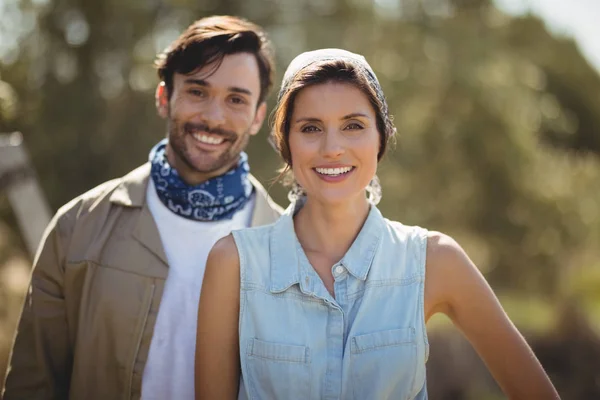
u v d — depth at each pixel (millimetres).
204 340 1822
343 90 1749
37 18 6828
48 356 2332
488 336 1842
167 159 2451
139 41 6934
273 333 1779
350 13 7391
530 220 9000
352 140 1764
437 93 8016
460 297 1854
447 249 1860
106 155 6840
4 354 4270
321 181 1782
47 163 6758
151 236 2301
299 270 1821
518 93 8539
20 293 4871
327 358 1765
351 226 1877
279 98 1852
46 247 2332
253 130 2562
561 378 6086
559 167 9664
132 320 2234
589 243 9711
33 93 6781
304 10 7180
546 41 10664
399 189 7426
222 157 2379
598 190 9867
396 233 1909
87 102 6781
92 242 2312
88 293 2275
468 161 8555
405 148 7641
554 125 9789
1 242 5461
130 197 2365
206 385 1812
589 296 9398
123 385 2221
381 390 1736
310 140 1776
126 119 6902
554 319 6707
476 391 5566
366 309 1804
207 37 2328
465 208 8828
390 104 7297
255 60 2436
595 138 12898
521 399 1816
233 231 1875
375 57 7383
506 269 9609
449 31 8156
